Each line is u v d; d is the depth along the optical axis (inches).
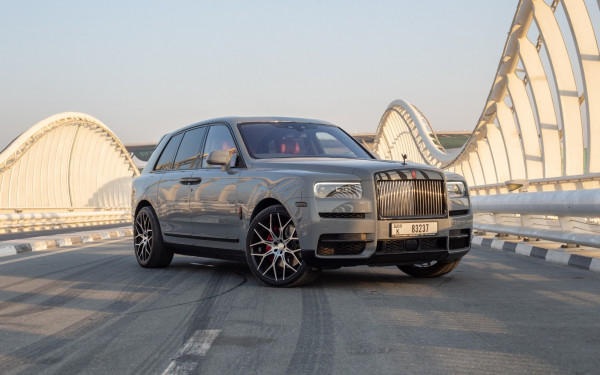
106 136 2044.8
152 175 329.4
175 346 150.3
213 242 277.7
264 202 251.4
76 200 1811.0
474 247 427.5
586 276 261.3
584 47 634.2
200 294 228.4
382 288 236.2
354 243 231.8
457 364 130.9
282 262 241.4
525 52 879.1
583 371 124.0
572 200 311.7
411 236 234.5
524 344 146.8
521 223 401.7
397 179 234.5
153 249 314.0
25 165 1486.2
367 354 139.9
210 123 301.6
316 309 194.5
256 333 162.6
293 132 285.9
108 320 183.0
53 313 194.5
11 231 889.5
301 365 131.7
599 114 623.8
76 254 403.2
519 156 1077.8
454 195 251.8
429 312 187.5
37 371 130.9
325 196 230.4
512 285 239.3
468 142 1316.4
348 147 288.8
